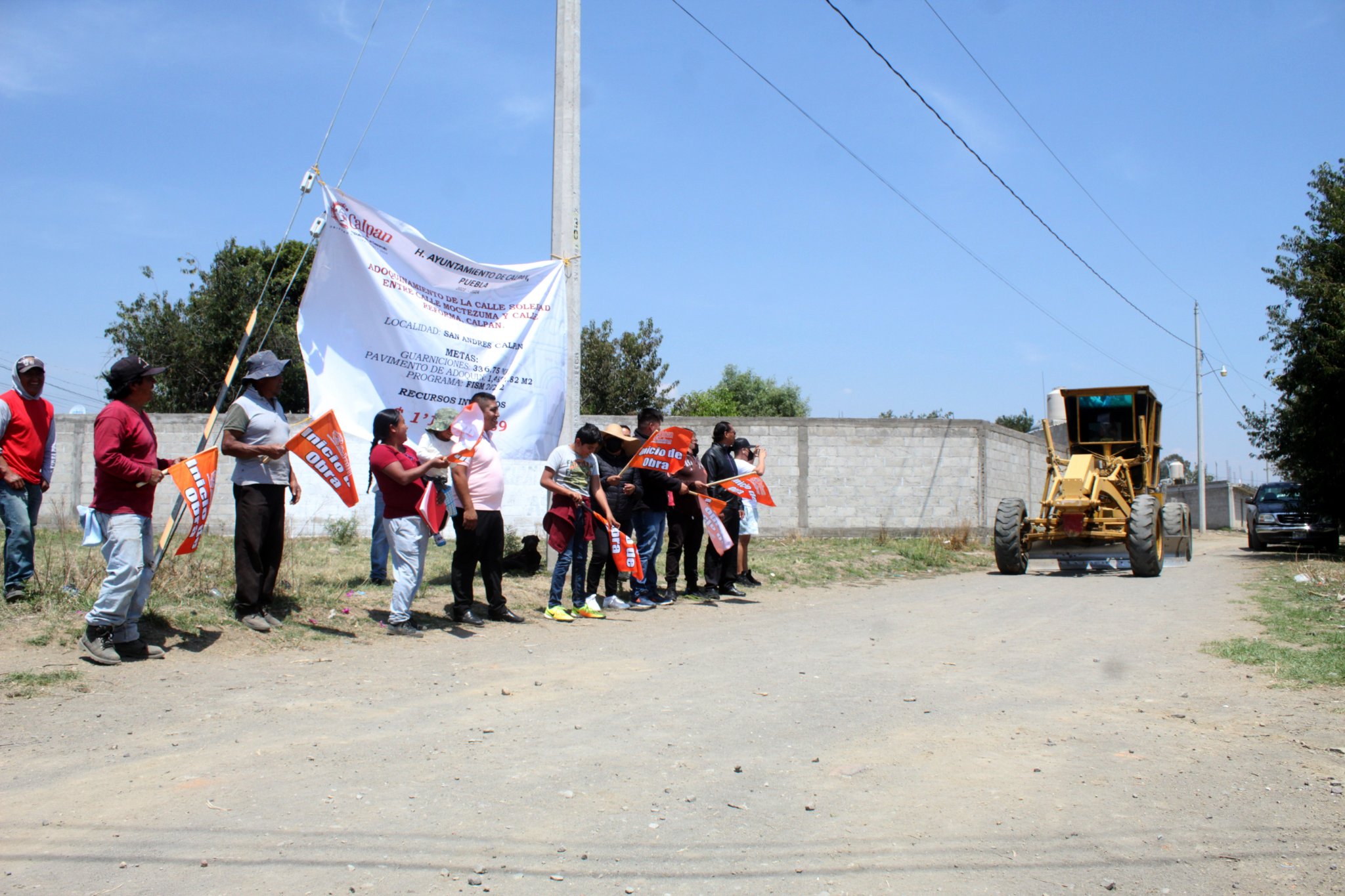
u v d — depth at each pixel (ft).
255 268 94.99
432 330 30.76
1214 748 15.98
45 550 29.81
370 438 29.01
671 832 11.96
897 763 14.98
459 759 14.76
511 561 36.50
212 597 25.54
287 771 14.06
